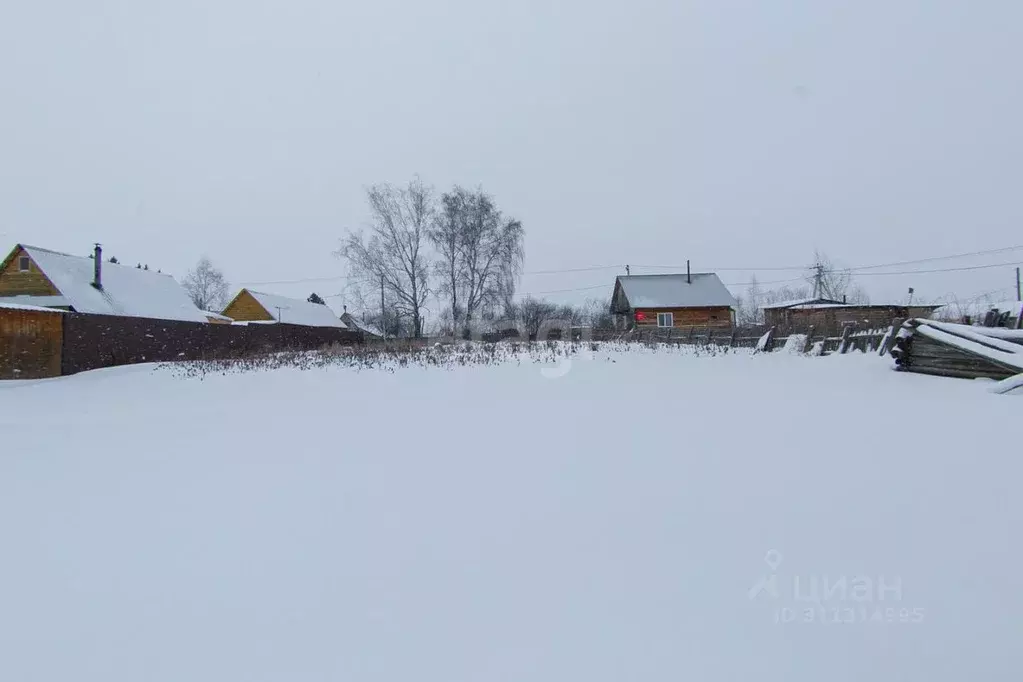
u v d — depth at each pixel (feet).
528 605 7.99
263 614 7.97
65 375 55.57
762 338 56.65
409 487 13.57
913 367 31.58
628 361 46.52
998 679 6.19
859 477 12.91
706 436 17.90
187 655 7.07
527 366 44.62
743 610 7.67
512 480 13.85
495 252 103.09
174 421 26.32
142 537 10.88
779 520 10.61
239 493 13.56
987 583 8.05
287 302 136.77
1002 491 11.55
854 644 6.86
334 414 26.53
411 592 8.46
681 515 11.06
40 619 7.98
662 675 6.42
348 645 7.18
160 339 68.28
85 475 15.80
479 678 6.47
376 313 106.01
